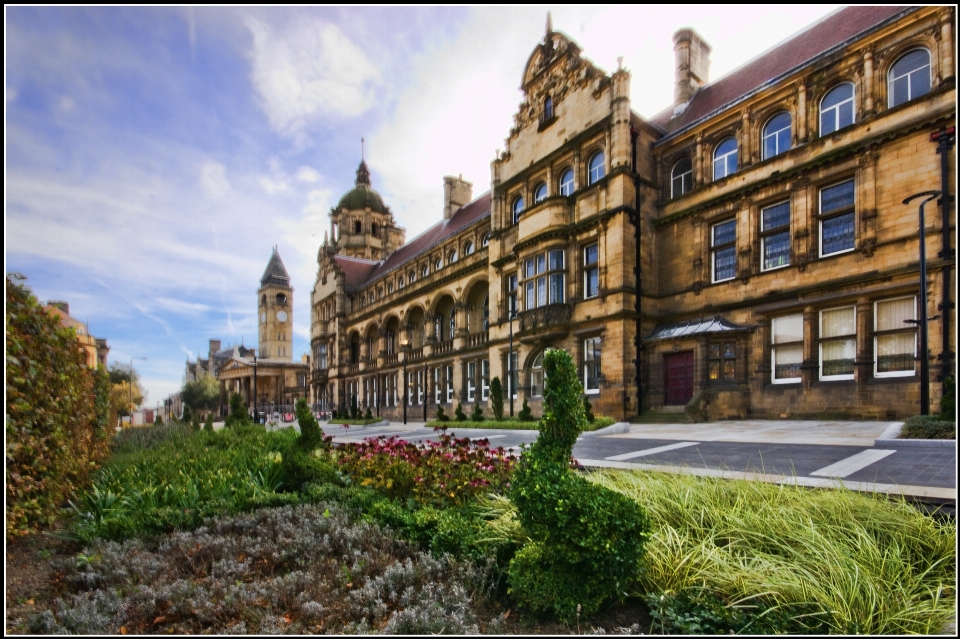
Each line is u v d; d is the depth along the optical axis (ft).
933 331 50.11
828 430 45.91
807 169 61.26
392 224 241.96
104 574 13.97
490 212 112.78
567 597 12.03
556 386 13.26
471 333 119.03
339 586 12.97
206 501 20.90
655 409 74.38
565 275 86.22
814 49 69.15
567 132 88.43
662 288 79.56
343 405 182.50
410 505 20.76
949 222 49.60
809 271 61.05
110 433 46.65
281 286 408.26
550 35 93.76
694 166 76.07
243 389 314.14
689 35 94.17
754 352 65.92
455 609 11.89
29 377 17.46
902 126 53.16
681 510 15.93
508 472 23.34
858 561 12.78
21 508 16.37
